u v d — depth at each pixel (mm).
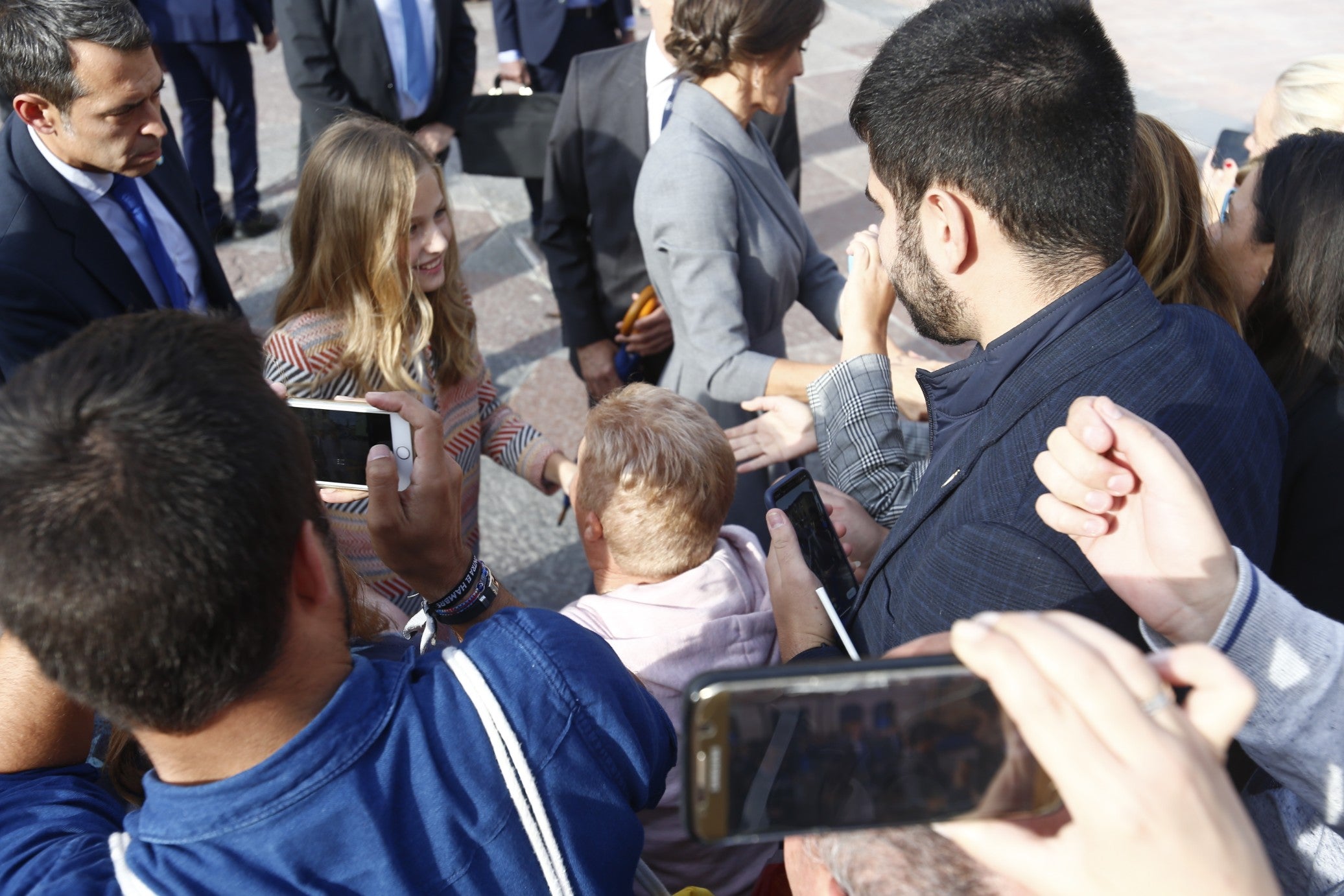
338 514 1822
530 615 898
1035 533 907
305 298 1876
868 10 7492
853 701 562
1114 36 6570
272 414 753
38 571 660
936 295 1091
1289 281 1423
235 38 4430
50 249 1944
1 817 832
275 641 731
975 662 491
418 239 1860
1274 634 748
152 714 700
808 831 572
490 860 781
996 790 565
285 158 5629
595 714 857
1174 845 449
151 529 662
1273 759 784
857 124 1150
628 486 1451
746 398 2057
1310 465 1362
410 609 1821
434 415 1371
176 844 729
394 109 3850
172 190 2258
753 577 1609
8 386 719
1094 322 979
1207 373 979
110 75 1863
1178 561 757
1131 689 483
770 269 2125
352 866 739
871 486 1617
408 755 782
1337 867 970
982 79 968
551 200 2635
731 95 2021
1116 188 983
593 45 4688
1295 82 2281
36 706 879
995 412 1006
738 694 556
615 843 849
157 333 749
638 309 2514
